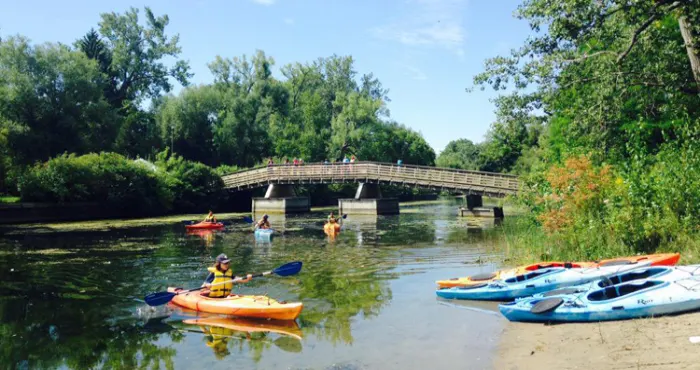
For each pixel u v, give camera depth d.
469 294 10.41
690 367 5.37
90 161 35.69
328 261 15.73
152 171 39.94
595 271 10.21
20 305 10.53
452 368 6.50
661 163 13.54
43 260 16.31
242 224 30.70
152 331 8.67
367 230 25.59
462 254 16.47
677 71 17.42
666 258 10.61
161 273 14.09
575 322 7.96
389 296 10.84
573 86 18.30
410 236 22.55
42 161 40.28
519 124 19.92
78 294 11.52
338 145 61.56
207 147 60.19
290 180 41.66
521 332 7.84
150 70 59.94
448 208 47.72
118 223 31.12
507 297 10.18
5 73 40.03
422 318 9.05
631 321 7.51
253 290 11.59
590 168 13.78
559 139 24.11
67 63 43.12
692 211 12.21
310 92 71.31
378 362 6.87
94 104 44.31
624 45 17.80
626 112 19.38
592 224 12.98
